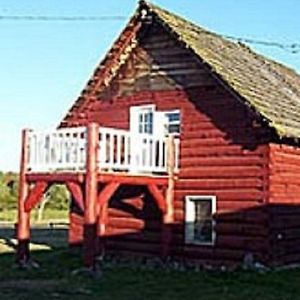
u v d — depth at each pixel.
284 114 22.23
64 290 17.31
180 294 16.72
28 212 22.00
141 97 24.42
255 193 21.27
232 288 17.62
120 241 24.19
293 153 22.38
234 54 25.36
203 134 22.59
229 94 22.00
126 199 24.23
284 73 28.12
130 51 24.83
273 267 20.89
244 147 21.58
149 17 23.78
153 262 22.89
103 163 20.30
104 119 25.33
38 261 23.28
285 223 21.70
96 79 25.20
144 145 21.83
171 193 22.78
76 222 25.70
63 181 20.69
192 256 22.39
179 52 23.47
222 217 21.91
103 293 16.88
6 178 67.88
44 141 21.45
